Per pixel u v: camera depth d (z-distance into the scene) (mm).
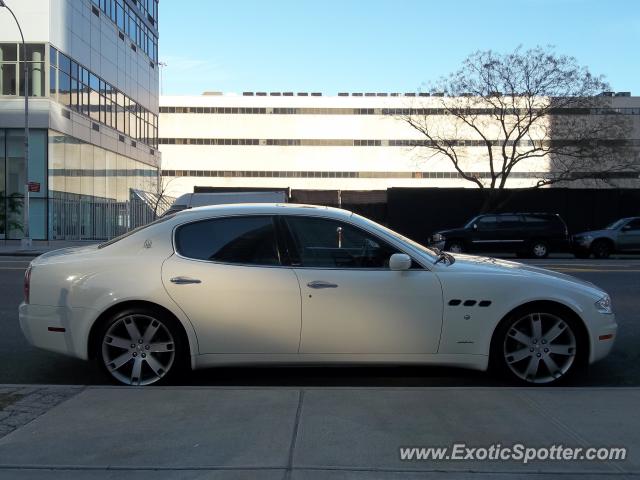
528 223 23188
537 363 5477
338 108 67375
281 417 4453
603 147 34500
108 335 5422
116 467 3662
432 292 5391
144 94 45188
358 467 3670
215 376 6039
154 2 48188
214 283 5363
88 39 33781
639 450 3939
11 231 29297
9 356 6828
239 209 5688
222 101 67062
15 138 29156
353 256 5535
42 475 3566
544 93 33500
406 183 66812
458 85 34875
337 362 5430
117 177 39000
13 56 28953
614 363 6629
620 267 17578
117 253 5570
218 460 3752
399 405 4730
